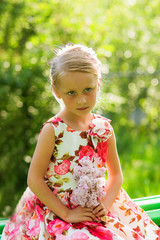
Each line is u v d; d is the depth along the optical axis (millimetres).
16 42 3967
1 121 3854
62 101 1582
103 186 1576
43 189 1476
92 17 4059
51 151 1512
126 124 5840
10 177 3930
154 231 1646
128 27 5281
